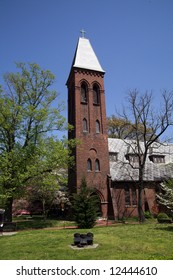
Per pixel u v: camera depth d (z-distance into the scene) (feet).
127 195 101.04
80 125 101.91
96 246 39.24
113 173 103.96
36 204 122.93
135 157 116.37
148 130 127.44
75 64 110.11
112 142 121.80
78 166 95.66
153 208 101.86
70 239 46.60
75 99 104.42
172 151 127.85
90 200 71.36
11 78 81.56
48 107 81.56
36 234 56.18
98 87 111.24
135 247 38.09
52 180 74.02
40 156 73.92
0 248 40.86
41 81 83.30
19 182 68.39
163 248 37.29
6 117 73.97
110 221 86.74
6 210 74.43
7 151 76.02
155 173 110.63
